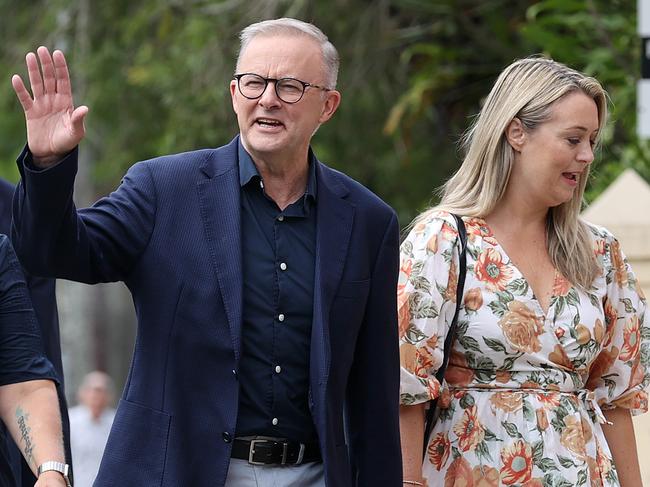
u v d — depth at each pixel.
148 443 9.23
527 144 10.33
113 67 27.56
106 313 51.69
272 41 9.44
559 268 10.47
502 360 10.18
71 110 8.64
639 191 14.44
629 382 10.80
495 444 10.11
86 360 39.16
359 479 9.97
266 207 9.61
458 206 10.50
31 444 8.52
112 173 28.22
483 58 23.53
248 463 9.37
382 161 25.08
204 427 9.23
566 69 10.43
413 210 25.16
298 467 9.51
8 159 31.80
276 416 9.39
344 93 24.77
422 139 25.11
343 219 9.76
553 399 10.21
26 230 8.72
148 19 26.42
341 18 24.64
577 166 10.30
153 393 9.30
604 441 10.42
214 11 24.36
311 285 9.54
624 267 10.80
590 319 10.39
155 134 27.73
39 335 8.85
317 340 9.40
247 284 9.42
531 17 20.59
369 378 9.87
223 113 24.75
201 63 24.67
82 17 27.72
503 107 10.41
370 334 9.85
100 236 9.22
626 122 19.41
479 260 10.29
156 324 9.34
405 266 10.29
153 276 9.35
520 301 10.23
